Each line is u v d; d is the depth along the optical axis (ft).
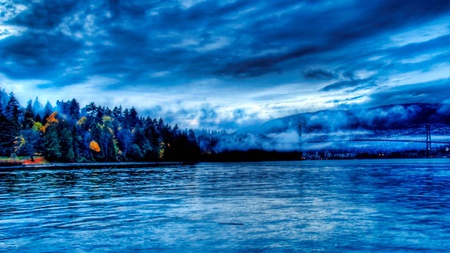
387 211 70.33
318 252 41.63
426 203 82.12
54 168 359.66
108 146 608.19
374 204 80.84
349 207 76.02
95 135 590.14
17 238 48.91
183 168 397.39
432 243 45.37
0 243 46.34
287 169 371.15
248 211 71.05
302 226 55.72
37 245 45.32
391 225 56.18
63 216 66.44
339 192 109.81
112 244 45.65
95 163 545.85
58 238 48.80
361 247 43.70
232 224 57.57
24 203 86.53
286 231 52.31
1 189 126.62
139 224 58.08
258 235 49.90
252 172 290.76
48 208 77.46
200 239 47.91
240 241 46.73
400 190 116.26
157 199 93.91
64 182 164.25
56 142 497.87
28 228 55.36
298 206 77.87
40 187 135.54
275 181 168.55
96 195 105.50
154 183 158.51
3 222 60.54
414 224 56.85
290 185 141.38
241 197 96.99
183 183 157.99
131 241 47.06
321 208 74.64
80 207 78.89
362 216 64.69
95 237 49.29
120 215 67.21
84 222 60.13
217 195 102.94
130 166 447.83
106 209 75.51
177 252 42.19
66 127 538.88
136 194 108.17
